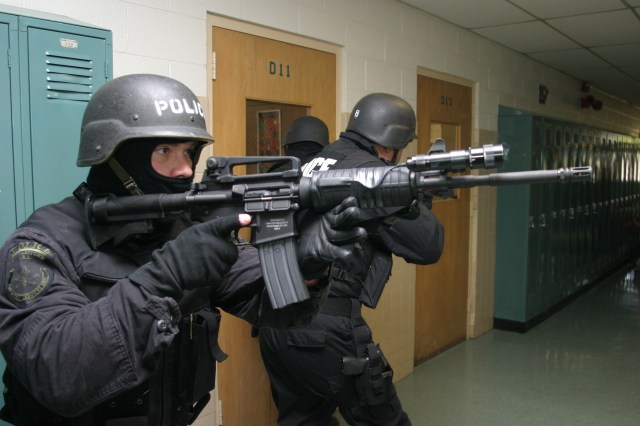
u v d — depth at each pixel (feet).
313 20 8.41
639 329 14.57
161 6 6.38
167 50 6.46
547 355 12.37
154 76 3.32
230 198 3.26
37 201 4.52
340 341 5.87
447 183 3.12
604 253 21.52
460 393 10.16
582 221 18.42
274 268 3.22
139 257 3.29
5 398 3.25
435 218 6.08
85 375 2.60
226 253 2.91
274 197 3.20
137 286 2.77
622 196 23.84
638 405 9.69
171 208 3.22
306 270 3.26
